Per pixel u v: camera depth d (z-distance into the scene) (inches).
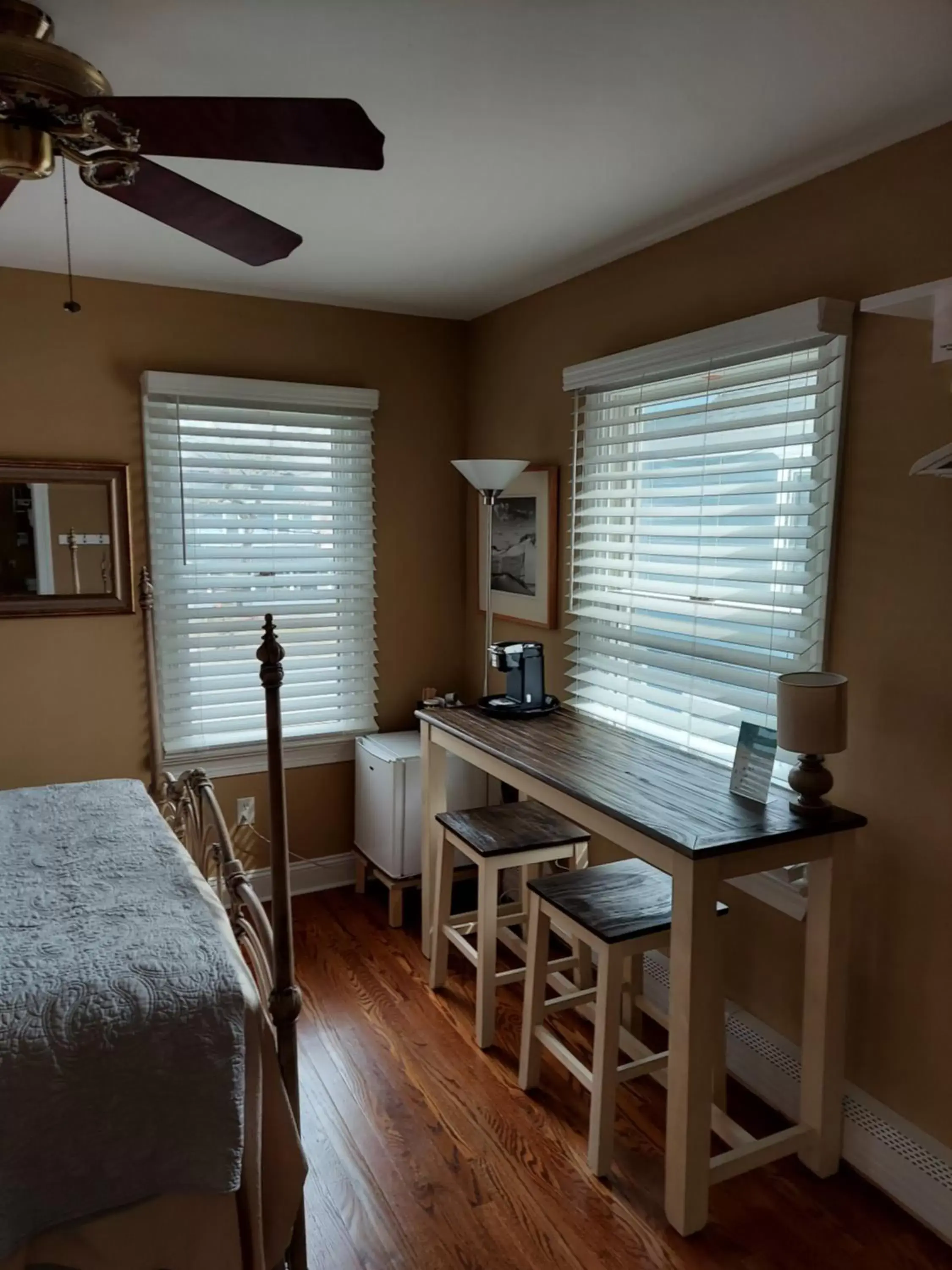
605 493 112.6
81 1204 53.3
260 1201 58.7
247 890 70.8
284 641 137.3
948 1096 74.2
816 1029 79.2
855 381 79.3
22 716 120.6
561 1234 74.2
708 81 66.1
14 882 72.5
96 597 122.6
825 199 81.5
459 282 122.3
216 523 130.4
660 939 80.0
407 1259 71.4
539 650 118.3
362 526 141.4
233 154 52.3
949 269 71.1
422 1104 90.6
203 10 56.1
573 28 58.6
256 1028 58.6
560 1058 86.5
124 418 122.7
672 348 96.5
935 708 73.6
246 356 129.9
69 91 47.9
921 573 74.1
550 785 87.7
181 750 130.1
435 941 112.4
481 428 144.3
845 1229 75.3
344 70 64.4
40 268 115.4
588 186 86.6
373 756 134.0
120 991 56.1
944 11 56.6
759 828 73.7
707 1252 72.6
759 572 89.8
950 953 73.5
